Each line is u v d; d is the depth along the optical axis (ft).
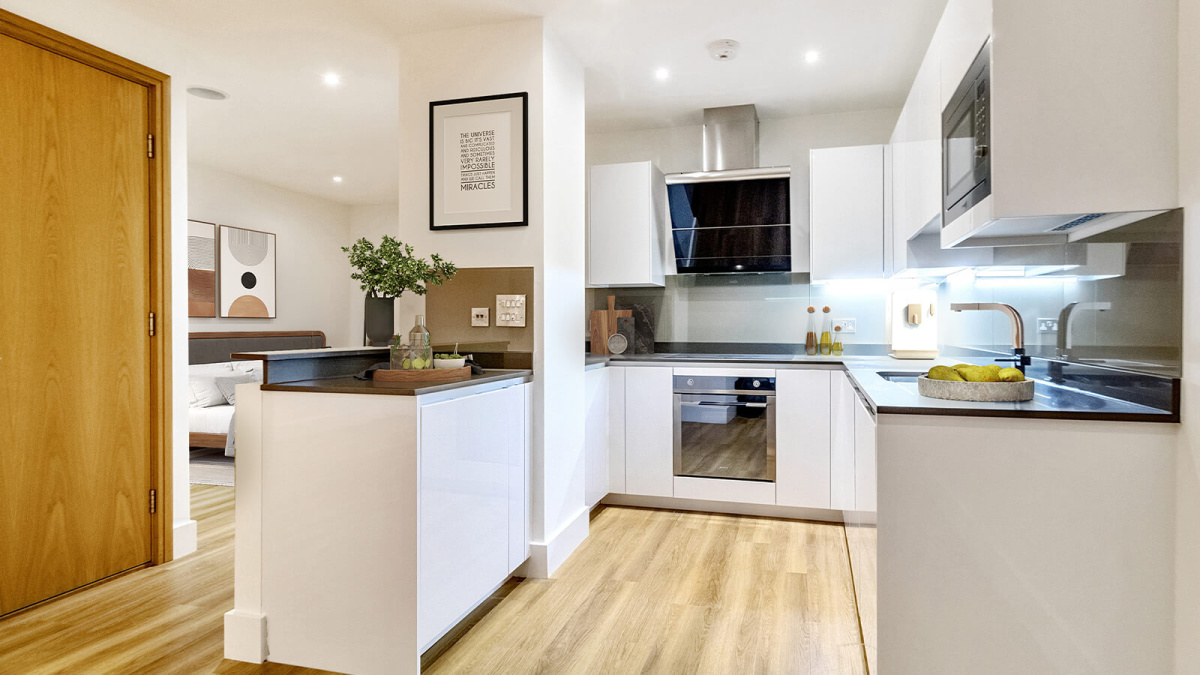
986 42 5.68
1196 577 4.84
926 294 11.64
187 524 10.02
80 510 8.63
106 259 8.93
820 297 13.50
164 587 8.73
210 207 18.56
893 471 5.53
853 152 12.14
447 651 6.98
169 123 9.77
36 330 8.13
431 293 9.50
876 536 5.61
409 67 9.59
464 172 9.32
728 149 12.89
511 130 9.14
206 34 9.57
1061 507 5.29
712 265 13.16
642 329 14.39
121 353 9.12
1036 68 5.40
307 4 8.69
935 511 5.47
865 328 13.24
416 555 6.30
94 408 8.79
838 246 12.20
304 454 6.66
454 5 8.71
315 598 6.64
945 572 5.46
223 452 17.87
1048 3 5.39
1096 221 5.93
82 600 8.30
